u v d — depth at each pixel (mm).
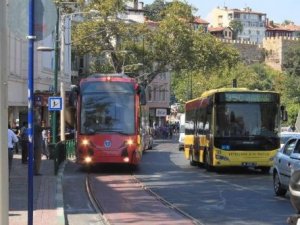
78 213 13445
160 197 16438
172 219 12555
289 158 15805
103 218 12688
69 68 58750
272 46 174875
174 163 32062
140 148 26016
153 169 27234
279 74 116188
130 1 62844
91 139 24281
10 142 18609
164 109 105938
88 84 24844
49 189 16938
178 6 64000
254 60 171000
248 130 24562
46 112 45281
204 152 26594
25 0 8062
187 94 108938
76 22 63625
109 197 16438
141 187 19078
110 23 61688
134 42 64000
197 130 28562
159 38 63344
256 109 24688
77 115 24625
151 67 66188
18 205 13594
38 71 45688
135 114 24578
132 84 24828
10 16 8008
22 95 43094
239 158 24375
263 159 24375
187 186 19453
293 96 87250
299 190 9055
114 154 24234
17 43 41531
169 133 87000
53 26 8117
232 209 14047
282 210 13836
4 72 6723
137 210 13922
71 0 60469
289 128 60656
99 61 68875
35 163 21438
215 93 24734
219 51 65750
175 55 64125
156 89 114250
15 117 43312
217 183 20578
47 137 33906
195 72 70812
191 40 64062
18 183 18562
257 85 108625
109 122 24453
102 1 61406
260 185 19859
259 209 14016
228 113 24609
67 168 26500
